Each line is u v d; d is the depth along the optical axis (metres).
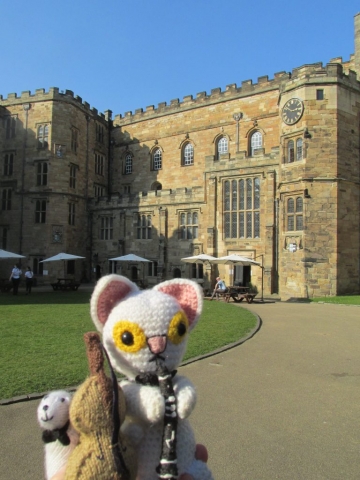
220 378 10.70
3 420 7.79
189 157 52.25
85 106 53.47
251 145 47.84
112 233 50.69
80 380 9.82
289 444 7.01
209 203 42.56
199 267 43.91
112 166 58.06
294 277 35.59
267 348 14.30
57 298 31.25
